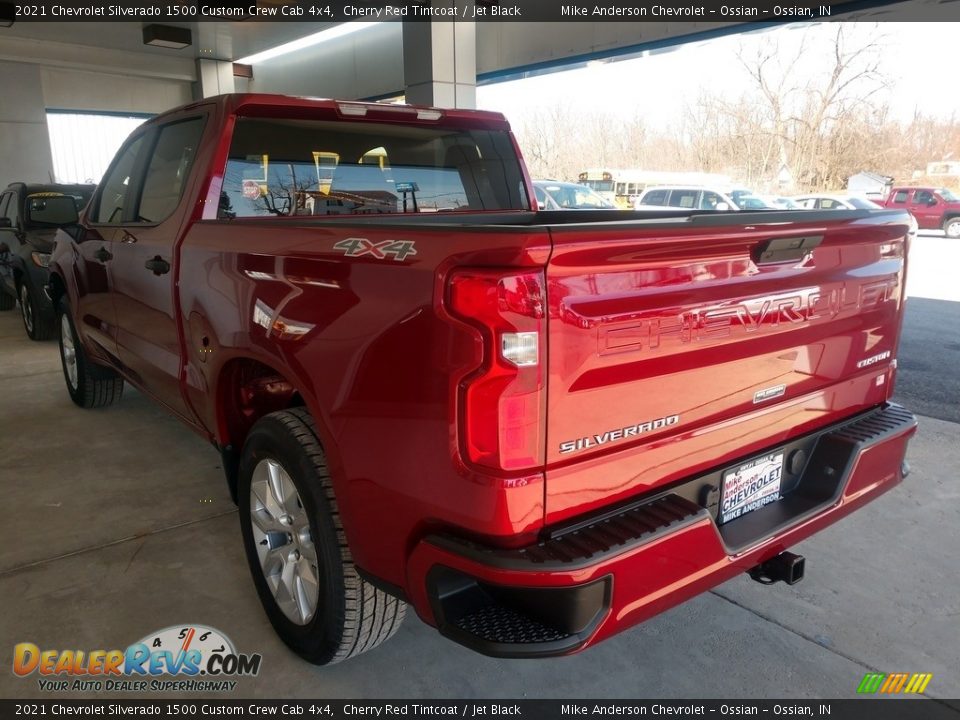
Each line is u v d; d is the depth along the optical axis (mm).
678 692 2217
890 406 2555
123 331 3574
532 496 1548
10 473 3945
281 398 2713
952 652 2404
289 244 2070
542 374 1507
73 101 18391
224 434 2654
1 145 16625
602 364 1586
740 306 1841
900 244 2385
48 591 2770
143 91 19328
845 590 2775
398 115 3064
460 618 1660
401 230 1694
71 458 4168
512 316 1459
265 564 2426
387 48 14781
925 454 4176
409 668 2346
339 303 1845
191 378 2809
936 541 3152
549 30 11875
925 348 7137
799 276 1986
